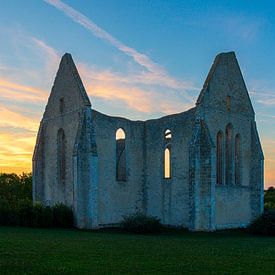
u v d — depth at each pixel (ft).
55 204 134.72
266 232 123.54
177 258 67.36
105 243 86.07
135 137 145.89
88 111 130.62
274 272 57.47
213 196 125.18
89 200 126.00
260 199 146.92
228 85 142.72
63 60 146.30
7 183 231.50
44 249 72.23
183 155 134.82
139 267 58.03
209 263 63.36
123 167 151.23
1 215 124.98
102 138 136.56
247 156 148.66
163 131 142.51
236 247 87.81
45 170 151.43
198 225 124.67
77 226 125.80
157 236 111.55
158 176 142.31
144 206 145.07
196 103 131.54
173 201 136.56
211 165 125.18
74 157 127.24
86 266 57.21
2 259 60.18
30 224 123.65
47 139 151.84
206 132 127.24
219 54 142.31
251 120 151.74
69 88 140.36
